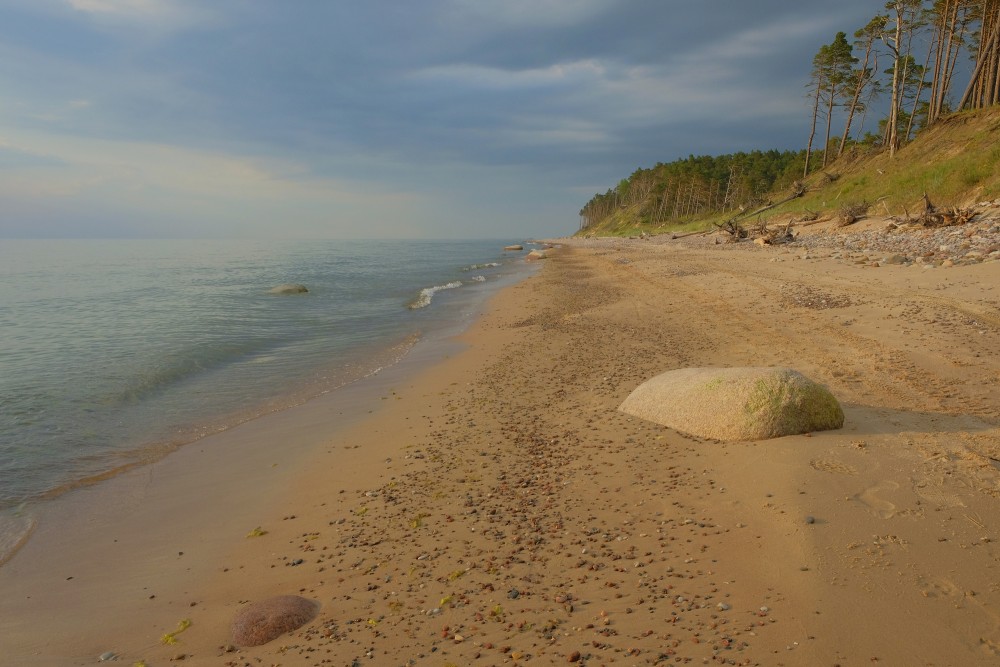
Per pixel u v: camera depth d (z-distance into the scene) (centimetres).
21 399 1083
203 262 5912
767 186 9144
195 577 538
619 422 822
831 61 5647
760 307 1581
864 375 910
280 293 2862
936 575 423
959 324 1134
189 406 1080
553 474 683
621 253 4656
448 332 1788
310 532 606
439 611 446
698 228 7000
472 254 7931
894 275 1717
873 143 5588
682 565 472
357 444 862
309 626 445
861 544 468
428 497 658
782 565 454
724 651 367
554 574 480
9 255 7644
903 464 591
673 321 1574
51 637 461
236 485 745
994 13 3966
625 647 380
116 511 683
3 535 630
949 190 2803
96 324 1909
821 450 637
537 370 1202
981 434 649
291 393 1166
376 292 2975
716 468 639
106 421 990
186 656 425
